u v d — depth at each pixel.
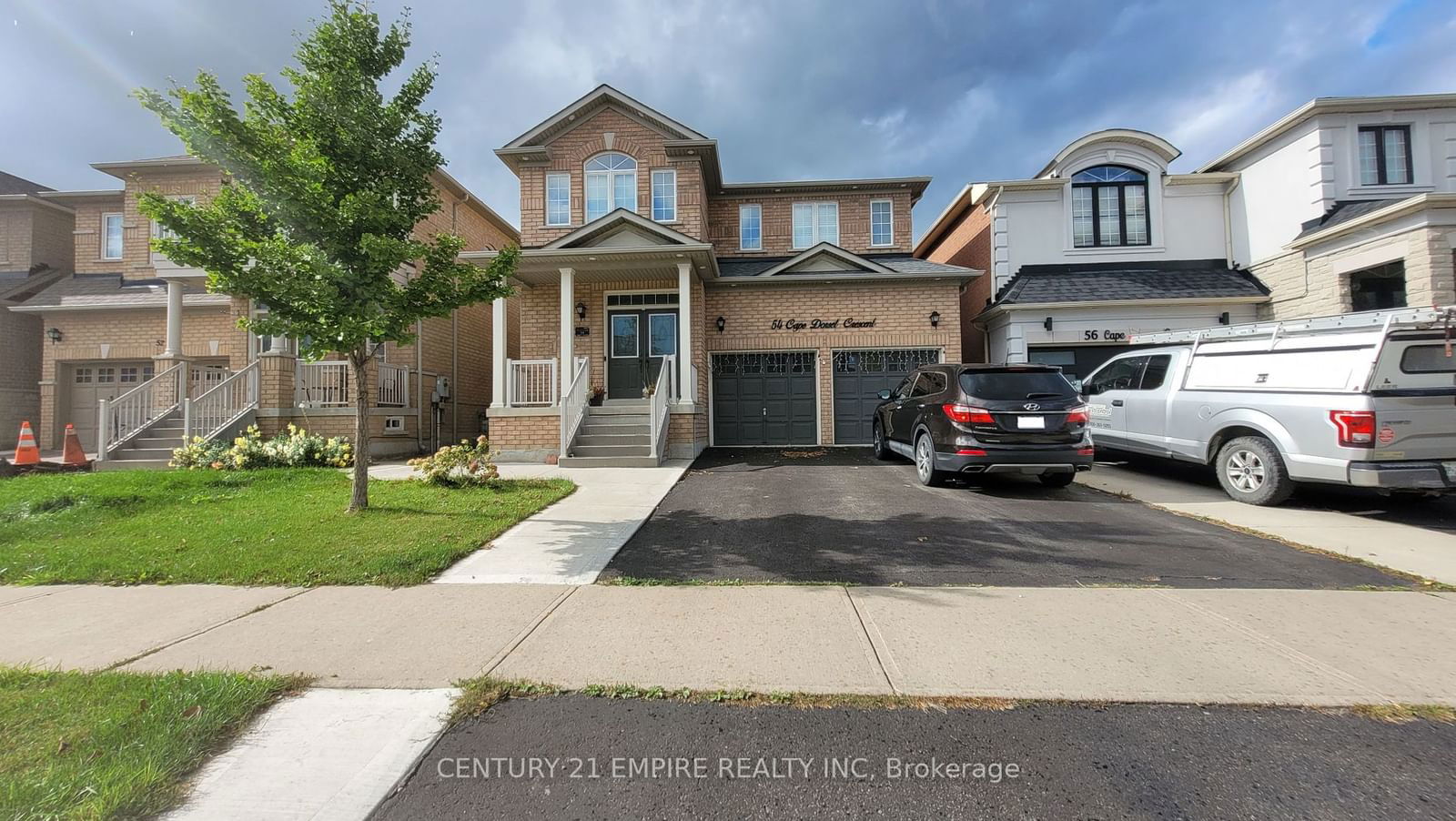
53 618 4.17
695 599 4.45
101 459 11.42
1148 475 9.44
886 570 5.08
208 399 12.27
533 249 12.48
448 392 17.17
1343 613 4.09
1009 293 14.32
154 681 3.20
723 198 16.45
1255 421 7.41
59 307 15.89
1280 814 2.26
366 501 7.24
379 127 6.50
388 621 4.09
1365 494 7.86
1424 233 10.67
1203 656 3.48
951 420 8.13
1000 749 2.66
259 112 6.30
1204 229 14.95
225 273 5.98
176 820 2.24
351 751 2.67
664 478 9.75
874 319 14.43
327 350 6.53
